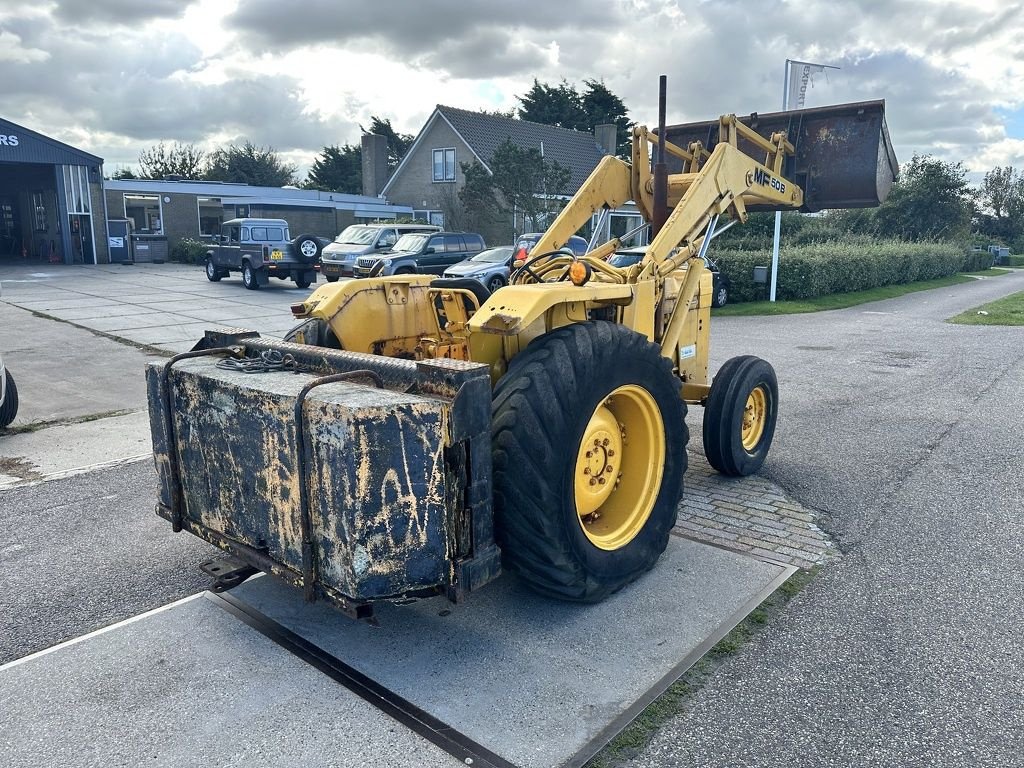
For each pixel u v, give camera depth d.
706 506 4.96
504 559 3.25
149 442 6.63
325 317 4.29
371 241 21.14
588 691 2.96
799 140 6.11
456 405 2.81
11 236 34.56
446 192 34.03
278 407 2.90
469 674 3.08
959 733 2.71
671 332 4.75
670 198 5.40
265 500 3.07
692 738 2.69
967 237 40.00
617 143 45.88
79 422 7.33
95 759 2.62
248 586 3.90
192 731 2.76
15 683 3.07
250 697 2.96
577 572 3.35
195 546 4.43
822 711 2.83
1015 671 3.08
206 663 3.20
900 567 4.05
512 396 3.12
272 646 3.32
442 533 2.87
